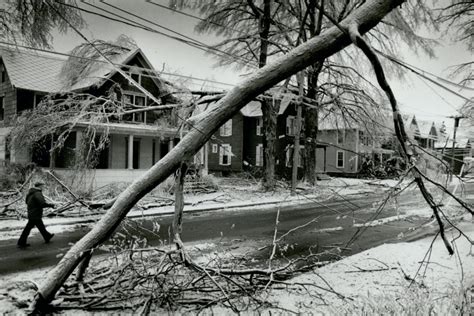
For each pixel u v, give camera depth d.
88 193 15.41
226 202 18.33
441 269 6.55
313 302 5.01
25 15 6.84
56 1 6.15
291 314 4.56
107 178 19.77
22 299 5.07
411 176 5.42
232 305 4.67
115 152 23.50
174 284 4.93
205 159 24.83
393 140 6.50
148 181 4.85
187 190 20.59
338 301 5.02
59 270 4.66
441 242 8.81
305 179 25.20
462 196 5.54
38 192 9.18
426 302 4.21
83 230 10.91
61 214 12.96
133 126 20.69
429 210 15.76
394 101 4.07
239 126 38.06
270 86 4.75
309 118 25.08
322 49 4.44
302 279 6.09
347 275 6.29
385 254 7.62
